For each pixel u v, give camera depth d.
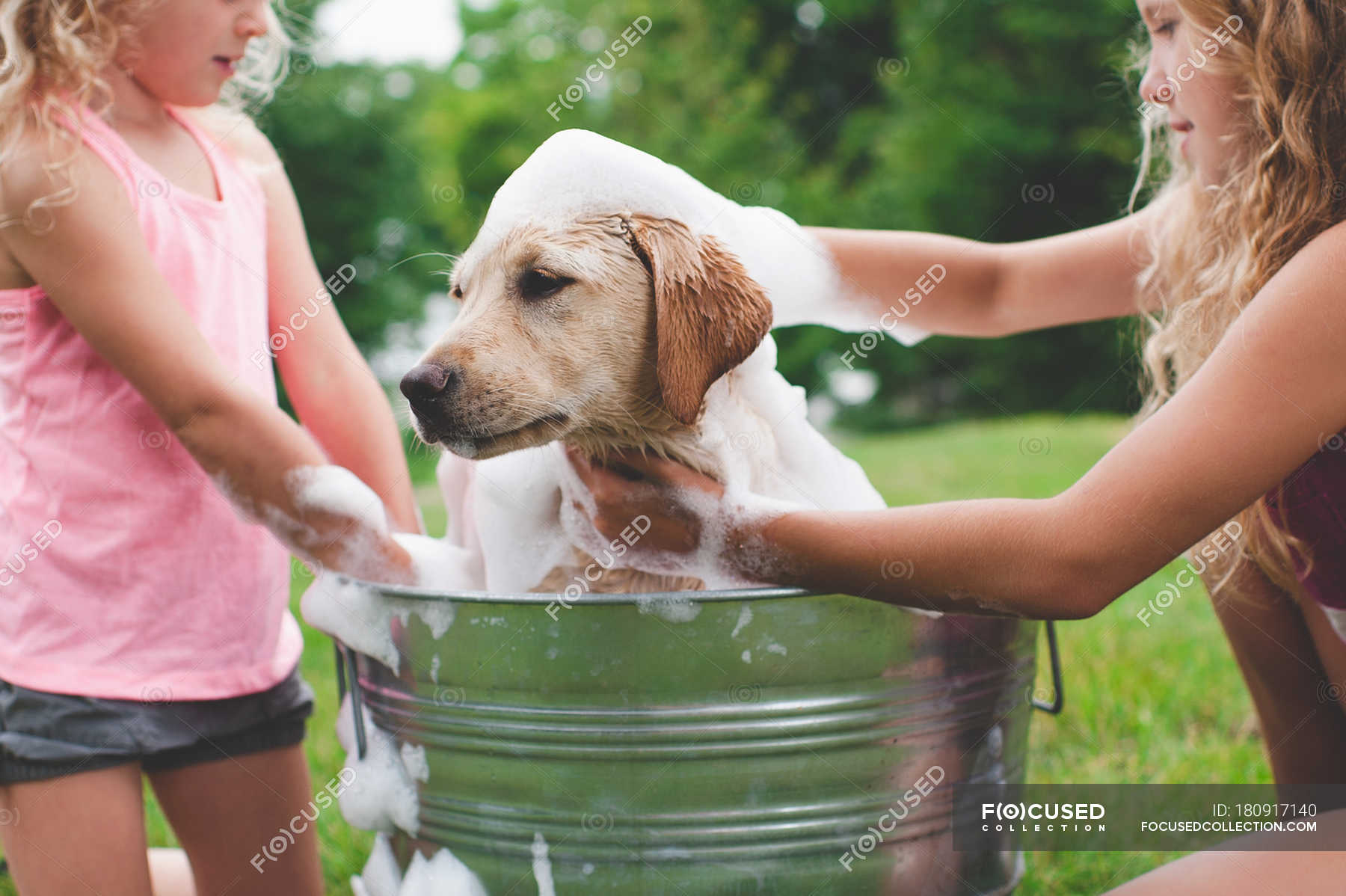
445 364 1.70
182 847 2.08
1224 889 1.60
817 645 1.56
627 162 1.84
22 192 1.70
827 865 1.66
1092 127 11.44
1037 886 2.26
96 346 1.75
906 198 11.99
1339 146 1.65
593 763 1.59
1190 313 1.95
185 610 1.87
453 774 1.67
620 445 1.88
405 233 15.23
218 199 2.01
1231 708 2.85
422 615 1.60
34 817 1.77
